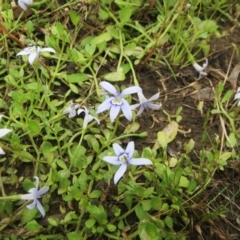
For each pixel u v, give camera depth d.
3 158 0.17
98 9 0.21
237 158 0.17
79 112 0.17
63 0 0.21
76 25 0.20
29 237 0.16
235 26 0.21
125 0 0.21
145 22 0.21
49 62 0.19
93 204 0.16
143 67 0.20
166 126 0.18
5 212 0.16
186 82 0.19
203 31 0.20
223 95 0.19
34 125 0.16
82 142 0.17
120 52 0.20
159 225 0.16
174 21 0.21
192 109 0.19
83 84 0.19
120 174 0.15
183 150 0.18
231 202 0.17
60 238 0.16
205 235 0.16
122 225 0.16
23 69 0.19
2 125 0.17
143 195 0.16
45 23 0.20
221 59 0.20
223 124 0.18
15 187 0.17
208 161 0.17
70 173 0.17
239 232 0.16
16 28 0.20
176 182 0.16
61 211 0.16
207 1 0.21
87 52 0.19
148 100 0.17
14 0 0.21
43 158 0.17
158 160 0.17
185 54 0.20
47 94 0.18
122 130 0.18
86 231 0.16
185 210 0.16
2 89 0.19
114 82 0.19
